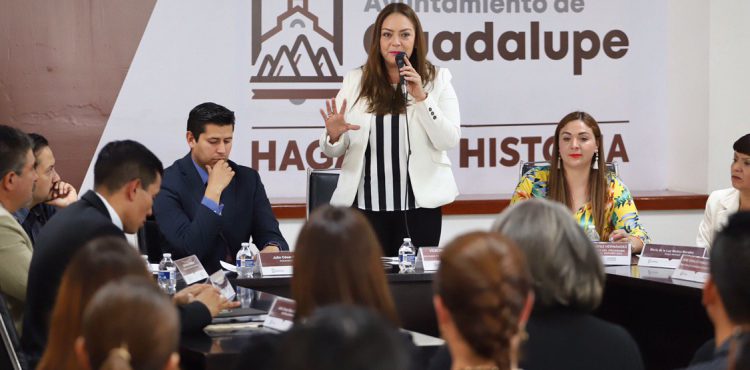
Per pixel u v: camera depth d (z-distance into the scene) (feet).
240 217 23.56
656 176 35.88
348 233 12.07
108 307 7.93
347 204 24.53
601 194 24.67
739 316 10.37
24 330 16.37
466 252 9.74
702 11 35.53
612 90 35.50
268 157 33.83
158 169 17.16
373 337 6.45
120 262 11.03
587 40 35.24
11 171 18.58
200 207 22.27
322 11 33.71
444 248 10.03
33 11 31.83
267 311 17.49
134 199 16.94
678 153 35.70
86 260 10.98
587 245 12.43
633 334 23.35
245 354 9.55
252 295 19.01
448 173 24.70
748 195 24.22
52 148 32.30
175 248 22.27
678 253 22.09
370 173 24.50
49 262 15.97
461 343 9.78
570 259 12.29
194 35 32.99
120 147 16.98
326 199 25.50
